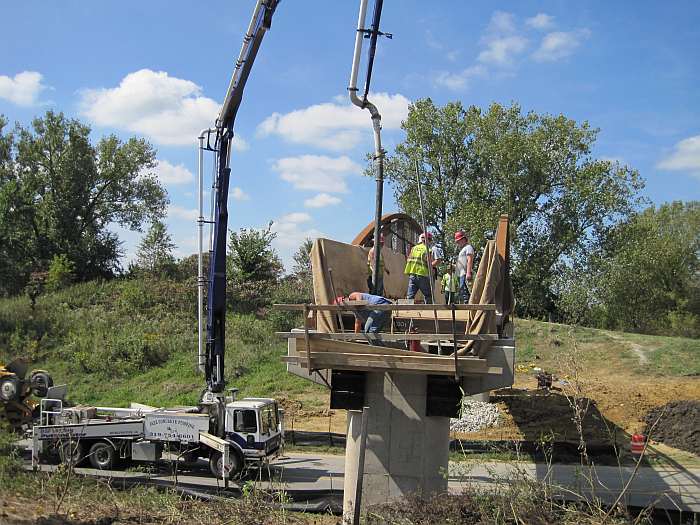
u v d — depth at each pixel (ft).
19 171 177.37
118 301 139.85
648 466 63.36
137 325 126.62
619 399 83.82
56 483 41.24
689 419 73.72
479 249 150.20
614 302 177.06
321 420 85.81
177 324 128.57
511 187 157.79
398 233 56.29
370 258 41.06
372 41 38.09
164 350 115.44
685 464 63.93
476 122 159.63
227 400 63.52
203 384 102.73
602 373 102.94
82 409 67.05
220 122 56.95
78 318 130.82
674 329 175.42
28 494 39.91
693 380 95.71
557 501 37.68
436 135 162.30
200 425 60.03
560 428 76.28
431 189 161.89
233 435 60.23
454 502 34.83
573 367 39.81
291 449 73.92
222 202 57.77
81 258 173.17
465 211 151.74
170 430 60.54
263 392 98.94
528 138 157.48
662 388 87.45
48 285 150.61
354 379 40.32
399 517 34.32
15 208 168.14
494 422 78.79
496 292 37.93
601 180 157.99
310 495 51.06
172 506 39.75
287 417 87.15
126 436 61.46
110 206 184.65
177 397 98.17
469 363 33.60
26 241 171.12
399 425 39.58
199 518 37.65
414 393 39.47
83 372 111.04
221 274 58.95
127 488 52.49
